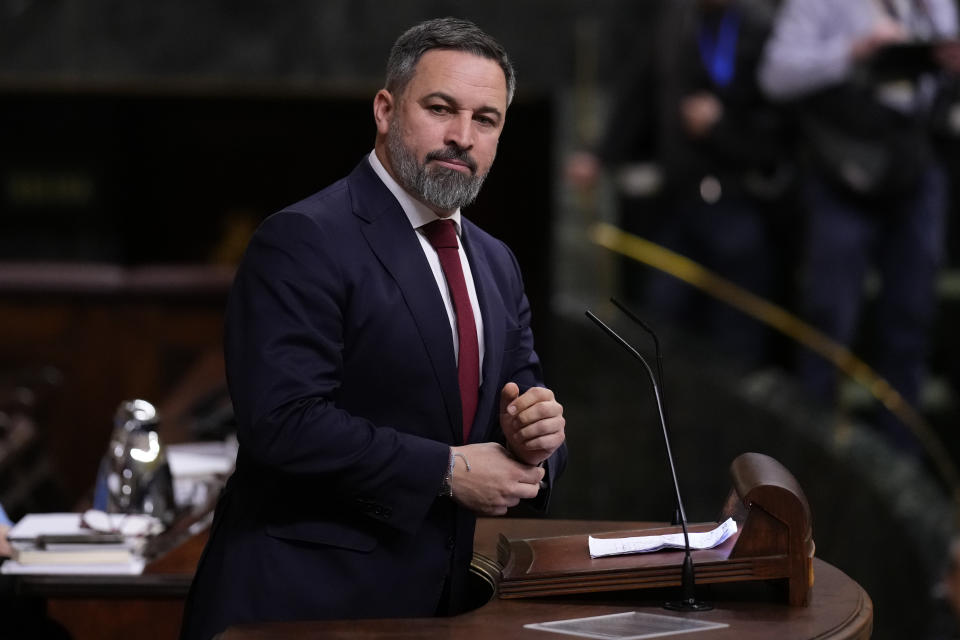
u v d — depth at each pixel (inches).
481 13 1127.0
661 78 853.8
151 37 1167.0
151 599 414.0
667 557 340.2
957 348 962.7
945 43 731.4
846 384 835.4
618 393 879.1
